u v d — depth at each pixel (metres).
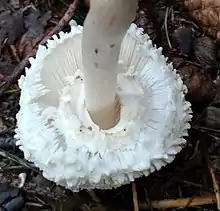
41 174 0.18
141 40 0.16
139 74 0.16
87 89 0.15
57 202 0.18
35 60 0.16
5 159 0.18
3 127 0.19
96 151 0.15
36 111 0.15
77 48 0.16
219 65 0.20
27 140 0.15
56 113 0.16
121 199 0.18
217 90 0.19
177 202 0.17
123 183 0.15
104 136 0.15
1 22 0.20
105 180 0.15
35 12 0.21
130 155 0.15
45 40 0.19
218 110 0.19
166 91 0.16
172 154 0.15
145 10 0.20
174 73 0.16
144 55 0.16
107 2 0.11
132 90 0.16
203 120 0.19
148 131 0.15
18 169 0.18
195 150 0.18
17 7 0.21
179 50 0.20
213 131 0.19
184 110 0.16
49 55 0.16
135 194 0.17
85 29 0.13
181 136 0.16
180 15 0.21
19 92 0.19
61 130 0.15
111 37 0.12
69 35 0.16
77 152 0.15
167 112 0.15
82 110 0.16
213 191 0.18
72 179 0.15
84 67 0.14
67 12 0.20
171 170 0.18
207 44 0.20
